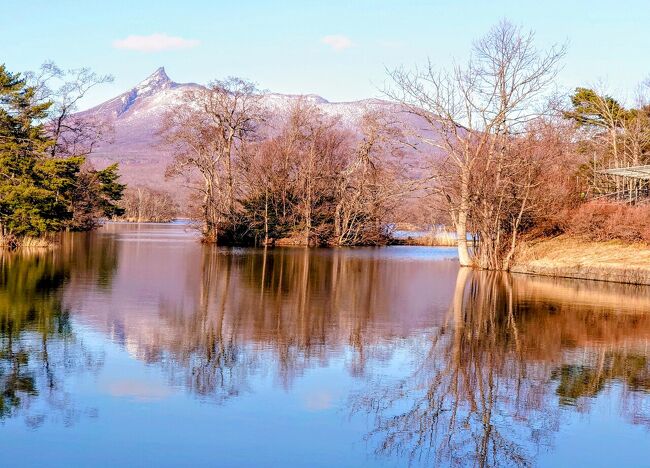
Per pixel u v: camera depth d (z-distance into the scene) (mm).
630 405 12781
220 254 48969
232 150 71438
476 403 12656
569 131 47250
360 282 32062
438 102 42719
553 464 10070
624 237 39625
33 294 24109
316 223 66938
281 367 14664
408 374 14492
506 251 42562
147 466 9422
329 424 11281
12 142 47031
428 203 56000
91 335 17188
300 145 69125
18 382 12953
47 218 47938
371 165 64312
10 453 9742
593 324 21141
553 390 13625
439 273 38500
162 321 19438
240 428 10938
